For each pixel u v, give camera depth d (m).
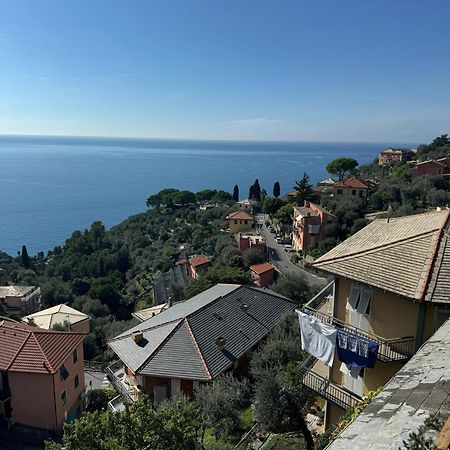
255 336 31.72
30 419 32.00
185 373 26.45
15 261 116.69
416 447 5.10
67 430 14.48
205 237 105.75
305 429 19.14
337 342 17.95
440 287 15.20
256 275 62.38
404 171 97.19
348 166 120.38
